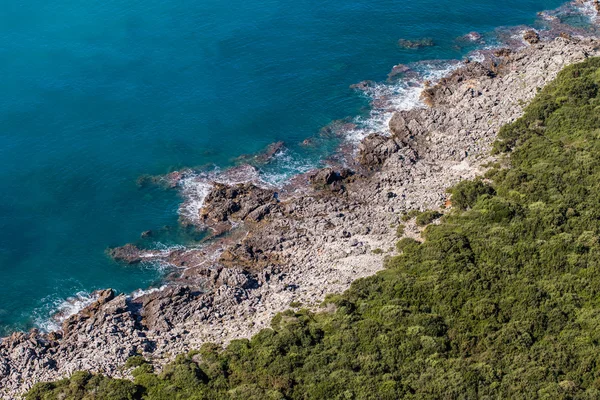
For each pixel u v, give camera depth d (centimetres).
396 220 10644
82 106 13812
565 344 7581
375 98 14138
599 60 12962
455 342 7888
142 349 8769
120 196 11912
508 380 7212
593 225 9281
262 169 12425
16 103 13812
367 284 9081
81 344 9012
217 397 7606
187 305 9500
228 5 17200
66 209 11644
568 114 11700
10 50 15325
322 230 10725
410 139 12612
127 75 14688
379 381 7444
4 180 12119
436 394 7181
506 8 17438
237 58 15250
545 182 10319
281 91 14338
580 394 6900
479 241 9362
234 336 8844
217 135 13238
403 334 7988
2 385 8506
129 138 13112
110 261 10694
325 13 16962
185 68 14925
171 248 10888
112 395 7738
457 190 10694
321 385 7469
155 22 16438
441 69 15000
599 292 8238
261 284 9831
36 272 10525
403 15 16988
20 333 9375
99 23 16362
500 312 8175
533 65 13888
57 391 8056
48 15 16600
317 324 8575
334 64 15162
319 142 13038
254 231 11000
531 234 9356
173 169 12475
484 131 12231
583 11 17300
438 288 8600
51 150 12762
